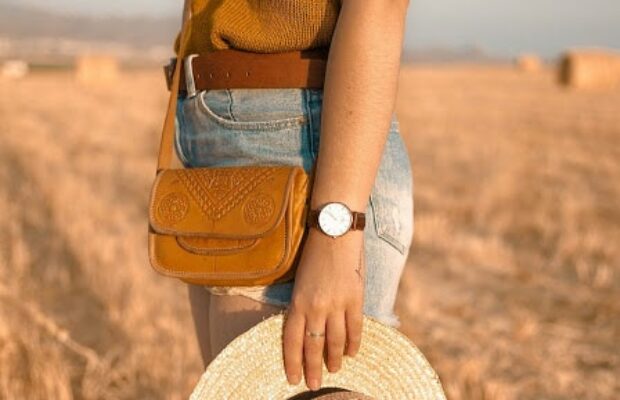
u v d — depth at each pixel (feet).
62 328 16.62
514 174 38.86
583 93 112.78
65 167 39.09
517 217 29.14
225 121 5.47
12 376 14.05
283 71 5.32
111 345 15.87
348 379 5.23
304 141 5.33
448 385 14.35
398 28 4.89
